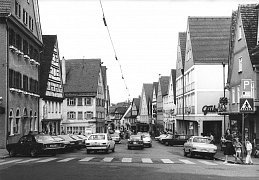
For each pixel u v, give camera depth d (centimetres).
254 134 3194
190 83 5622
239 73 3566
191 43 5419
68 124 7538
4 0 3425
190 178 1444
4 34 3359
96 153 3150
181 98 6525
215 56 5284
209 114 5197
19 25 3684
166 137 5297
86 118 7538
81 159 2370
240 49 3528
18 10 3762
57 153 3136
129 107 14388
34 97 4475
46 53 5522
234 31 3772
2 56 3353
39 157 2627
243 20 3425
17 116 3728
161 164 2073
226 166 2088
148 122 11138
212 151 2731
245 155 2941
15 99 3644
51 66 5488
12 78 3512
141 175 1523
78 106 7569
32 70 4419
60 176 1472
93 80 7706
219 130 5322
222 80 5247
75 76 7806
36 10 4659
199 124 5203
